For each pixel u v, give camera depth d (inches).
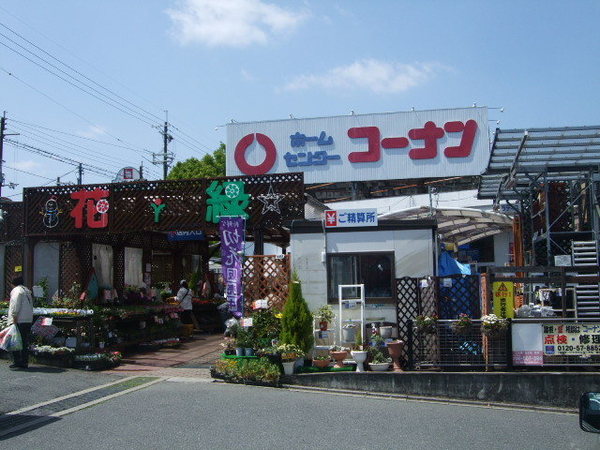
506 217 754.2
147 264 672.4
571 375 370.9
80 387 377.7
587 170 529.0
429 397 378.9
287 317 414.9
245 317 451.2
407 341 409.4
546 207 545.6
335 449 260.7
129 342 537.0
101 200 539.8
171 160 1441.9
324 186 1544.0
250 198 509.4
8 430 281.0
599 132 460.8
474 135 1459.2
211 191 515.8
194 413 315.9
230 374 403.2
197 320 719.1
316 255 449.1
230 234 488.7
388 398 374.3
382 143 1494.8
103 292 563.5
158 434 277.0
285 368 401.7
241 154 1555.1
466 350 397.1
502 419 328.5
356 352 397.7
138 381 402.9
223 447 259.9
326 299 444.1
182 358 508.1
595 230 532.7
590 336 383.6
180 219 522.0
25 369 423.5
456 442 277.0
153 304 619.5
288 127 1541.6
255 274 462.9
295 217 501.7
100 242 581.0
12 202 621.9
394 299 433.7
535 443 278.7
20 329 420.2
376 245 444.1
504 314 393.1
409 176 1478.8
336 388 390.9
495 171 545.3
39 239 562.3
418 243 441.1
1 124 1074.7
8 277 614.2
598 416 146.7
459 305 407.2
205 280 777.6
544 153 496.4
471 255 1072.2
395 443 272.2
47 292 551.2
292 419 309.3
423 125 1482.5
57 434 275.3
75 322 459.8
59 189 551.5
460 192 1104.8
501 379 375.9
